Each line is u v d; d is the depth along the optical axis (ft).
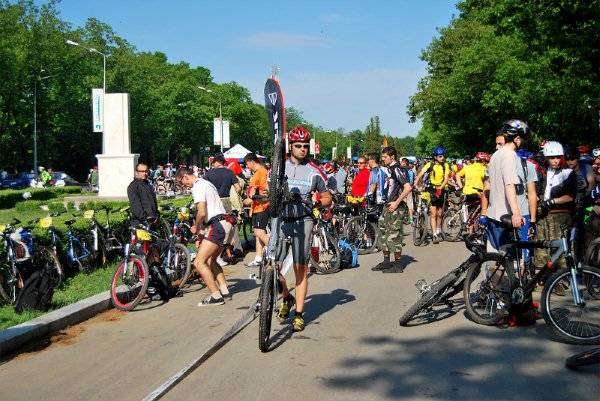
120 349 21.03
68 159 227.40
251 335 22.13
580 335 20.15
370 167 43.68
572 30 58.59
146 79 232.12
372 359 18.98
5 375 18.81
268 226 38.24
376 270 35.83
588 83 60.80
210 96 274.36
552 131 80.38
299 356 19.48
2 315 25.27
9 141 193.57
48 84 186.29
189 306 27.61
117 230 41.98
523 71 85.25
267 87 21.27
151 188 35.19
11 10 152.35
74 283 33.09
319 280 33.45
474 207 48.14
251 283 33.01
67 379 18.17
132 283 27.61
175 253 31.81
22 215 78.07
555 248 20.85
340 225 44.65
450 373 17.53
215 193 27.84
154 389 16.84
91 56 202.69
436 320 23.54
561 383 16.57
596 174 32.24
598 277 20.13
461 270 22.97
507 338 20.92
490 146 157.17
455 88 138.31
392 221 34.99
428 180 48.08
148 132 227.61
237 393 16.39
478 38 150.51
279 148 20.97
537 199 26.18
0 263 28.81
